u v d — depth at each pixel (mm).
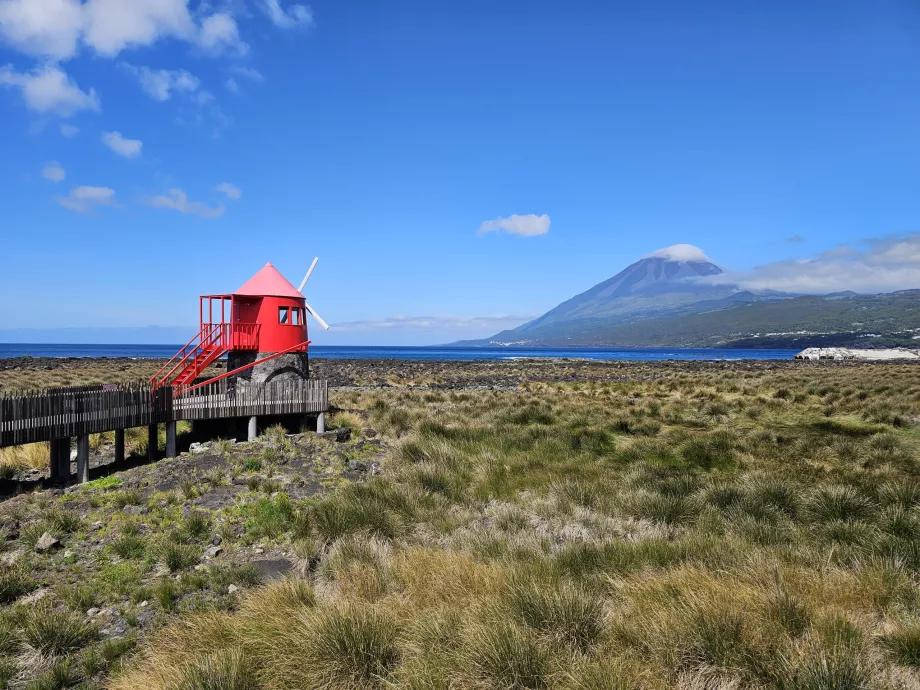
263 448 15812
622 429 19766
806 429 19219
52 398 12883
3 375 41688
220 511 11211
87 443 13758
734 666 5059
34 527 10062
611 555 8219
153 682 5516
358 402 26203
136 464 15938
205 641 6340
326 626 5906
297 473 13875
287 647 5820
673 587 6648
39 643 6699
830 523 9367
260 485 12523
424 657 5555
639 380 46094
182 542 9844
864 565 7258
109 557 9320
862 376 39406
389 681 5359
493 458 15062
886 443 15844
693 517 10344
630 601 6523
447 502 11828
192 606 7691
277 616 6484
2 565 8844
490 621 5816
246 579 8523
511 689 5043
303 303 21062
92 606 7883
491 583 7121
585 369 67625
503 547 8766
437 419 20500
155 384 18438
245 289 20156
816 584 6672
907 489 10695
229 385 19234
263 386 17469
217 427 18891
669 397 29703
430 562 7965
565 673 5023
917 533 8719
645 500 10953
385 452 16703
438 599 6906
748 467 14344
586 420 20812
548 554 8578
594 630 5969
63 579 8602
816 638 5324
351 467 14578
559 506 11102
